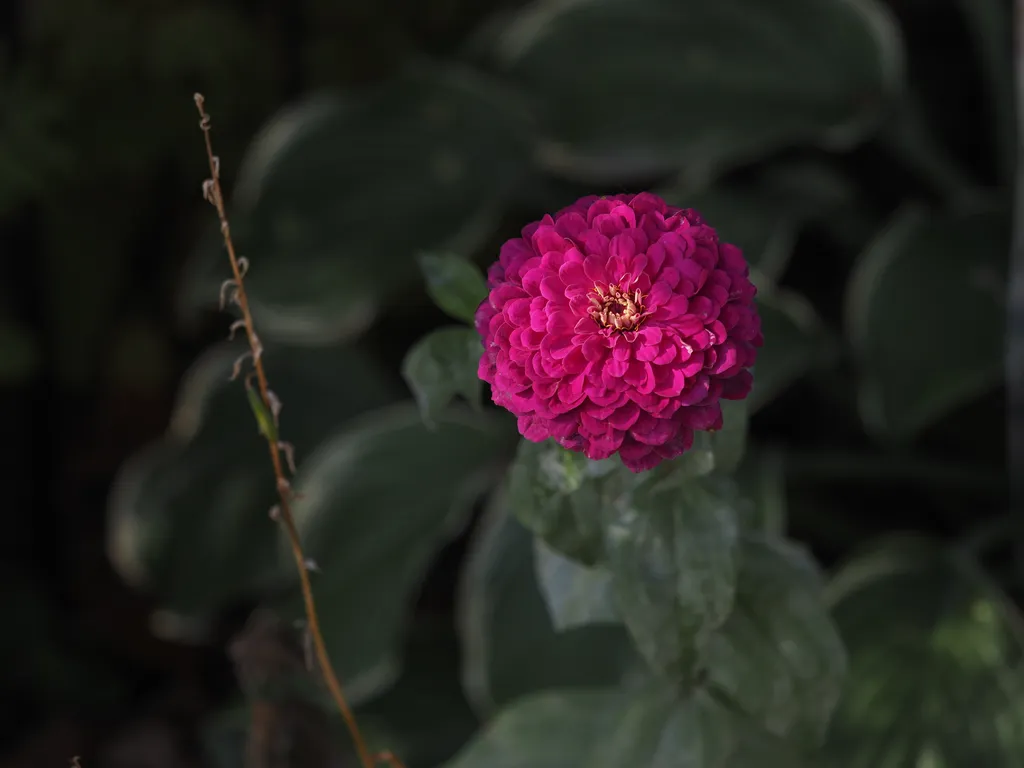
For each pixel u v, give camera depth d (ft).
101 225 5.38
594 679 3.58
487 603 3.72
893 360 3.67
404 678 4.45
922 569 3.55
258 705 3.46
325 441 4.48
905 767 3.26
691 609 2.71
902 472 4.37
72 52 5.00
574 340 2.51
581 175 4.87
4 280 5.33
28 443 5.59
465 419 4.11
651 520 2.70
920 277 3.78
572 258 2.52
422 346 2.72
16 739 5.31
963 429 4.99
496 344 2.54
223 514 4.26
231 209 4.11
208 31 5.01
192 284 3.92
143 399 5.65
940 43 6.00
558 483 2.69
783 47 4.19
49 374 5.53
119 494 4.33
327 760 3.53
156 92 5.14
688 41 4.23
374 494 3.94
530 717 3.27
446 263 2.72
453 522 3.92
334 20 5.30
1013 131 4.76
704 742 2.90
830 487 5.21
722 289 2.51
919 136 4.79
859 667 3.37
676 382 2.48
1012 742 3.28
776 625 2.83
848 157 5.74
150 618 5.62
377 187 4.03
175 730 5.38
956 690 3.34
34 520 5.69
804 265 5.86
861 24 4.15
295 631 3.49
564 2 4.33
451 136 4.10
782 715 2.83
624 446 2.54
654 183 5.16
